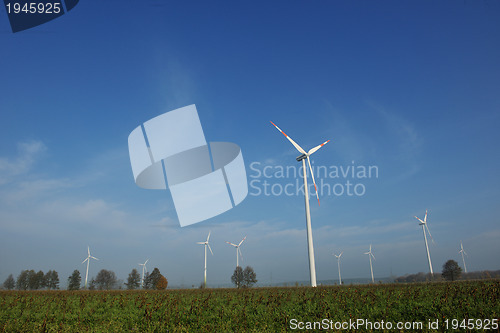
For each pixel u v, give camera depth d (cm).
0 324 1644
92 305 2134
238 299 2289
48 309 2022
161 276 8638
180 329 1548
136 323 1697
